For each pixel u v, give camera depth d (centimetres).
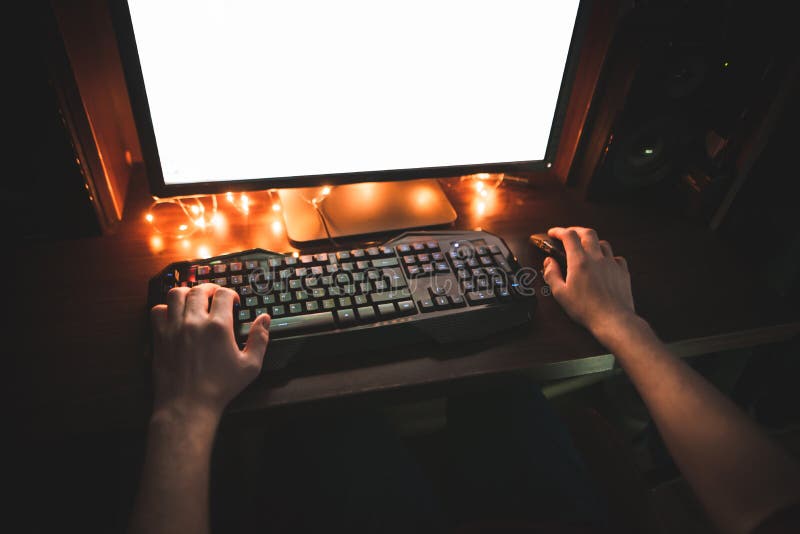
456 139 80
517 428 70
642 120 83
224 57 65
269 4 62
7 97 61
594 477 70
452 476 69
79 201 73
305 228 80
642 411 104
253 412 56
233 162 73
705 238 88
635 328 61
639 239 86
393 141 77
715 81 81
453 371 62
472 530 48
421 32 69
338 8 65
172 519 43
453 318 66
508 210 90
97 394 57
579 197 95
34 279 71
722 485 43
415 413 116
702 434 47
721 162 85
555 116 81
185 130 68
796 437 94
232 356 56
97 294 69
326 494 62
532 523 49
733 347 74
